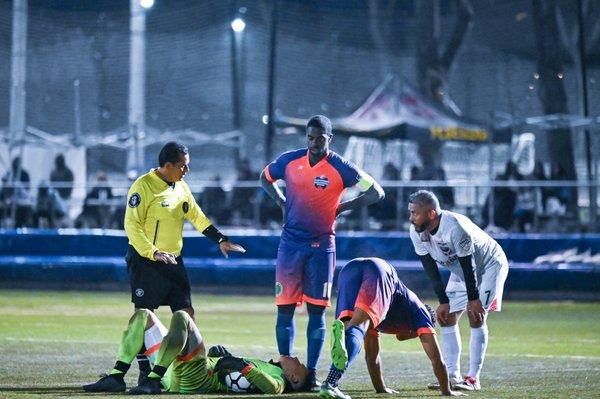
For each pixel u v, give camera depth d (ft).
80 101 404.57
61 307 184.85
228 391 89.40
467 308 93.25
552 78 314.76
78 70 406.00
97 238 223.10
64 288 220.43
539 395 90.48
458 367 96.48
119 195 252.42
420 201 91.30
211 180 288.51
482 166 308.81
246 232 220.02
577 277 206.59
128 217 96.32
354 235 211.61
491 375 105.09
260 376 88.02
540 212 225.76
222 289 216.54
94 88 406.21
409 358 119.65
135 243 95.50
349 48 423.23
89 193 245.04
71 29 406.00
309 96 430.61
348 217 230.89
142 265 96.94
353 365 112.78
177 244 98.12
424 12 338.34
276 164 97.04
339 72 428.15
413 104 251.39
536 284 207.51
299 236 95.61
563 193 227.40
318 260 95.61
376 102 251.80
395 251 210.59
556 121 253.03
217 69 434.30
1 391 89.35
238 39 431.84
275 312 181.16
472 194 233.76
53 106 403.34
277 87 432.25
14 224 237.66
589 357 122.11
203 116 435.53
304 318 175.22
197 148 427.74
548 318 175.32
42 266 220.23
